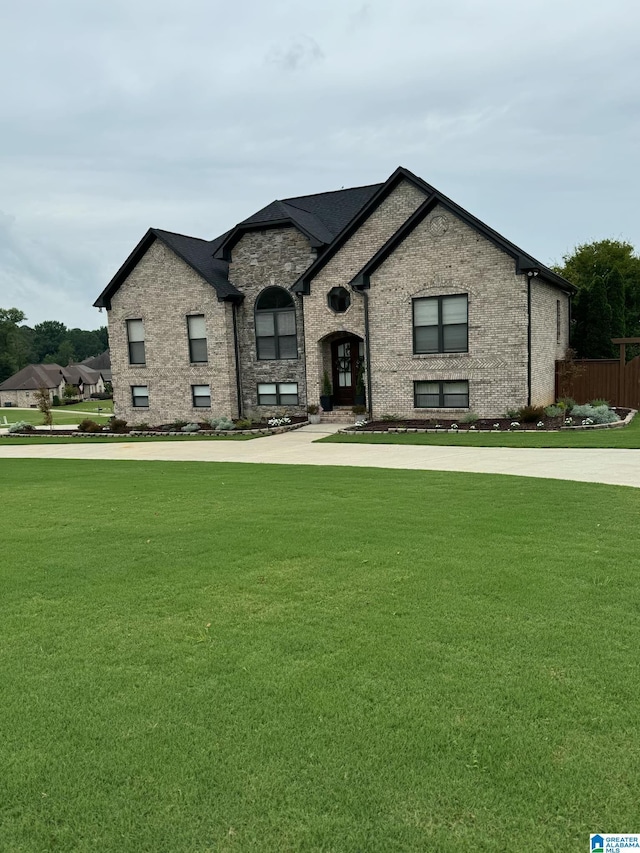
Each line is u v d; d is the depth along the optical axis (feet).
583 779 9.67
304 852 8.51
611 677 12.48
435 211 61.46
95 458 51.55
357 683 12.55
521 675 12.62
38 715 11.94
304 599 16.94
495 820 8.96
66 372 292.40
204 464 44.24
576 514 24.50
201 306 76.02
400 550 20.75
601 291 79.51
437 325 63.00
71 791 9.88
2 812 9.52
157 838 8.86
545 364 65.31
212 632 15.17
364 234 66.95
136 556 21.45
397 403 65.98
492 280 59.62
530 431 53.06
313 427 68.18
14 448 63.77
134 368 81.35
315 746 10.65
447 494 29.27
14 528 26.22
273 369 75.82
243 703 12.01
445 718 11.28
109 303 81.61
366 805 9.30
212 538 23.21
